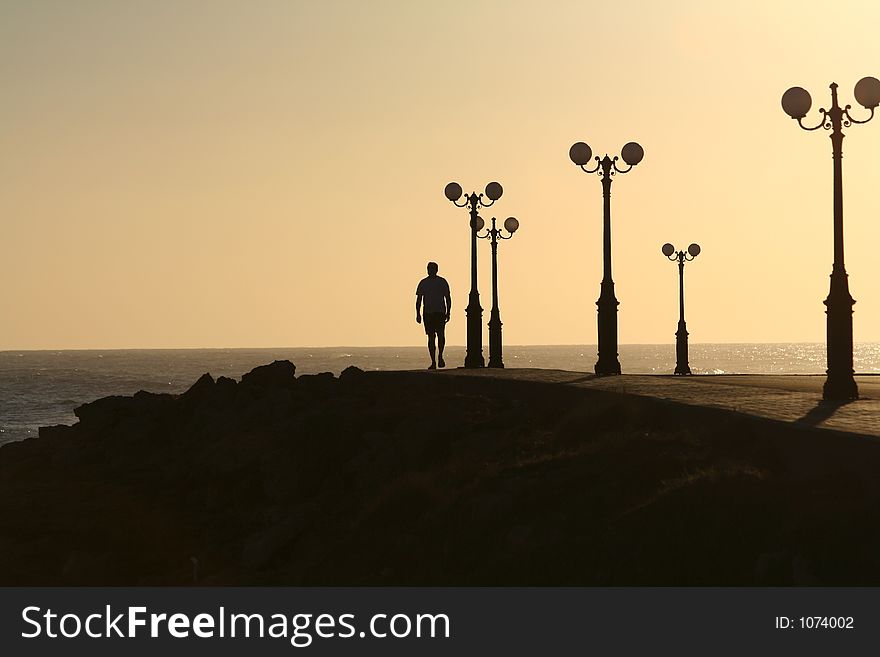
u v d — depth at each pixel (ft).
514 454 162.61
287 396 233.96
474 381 217.77
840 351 170.81
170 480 211.00
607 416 162.20
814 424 124.88
